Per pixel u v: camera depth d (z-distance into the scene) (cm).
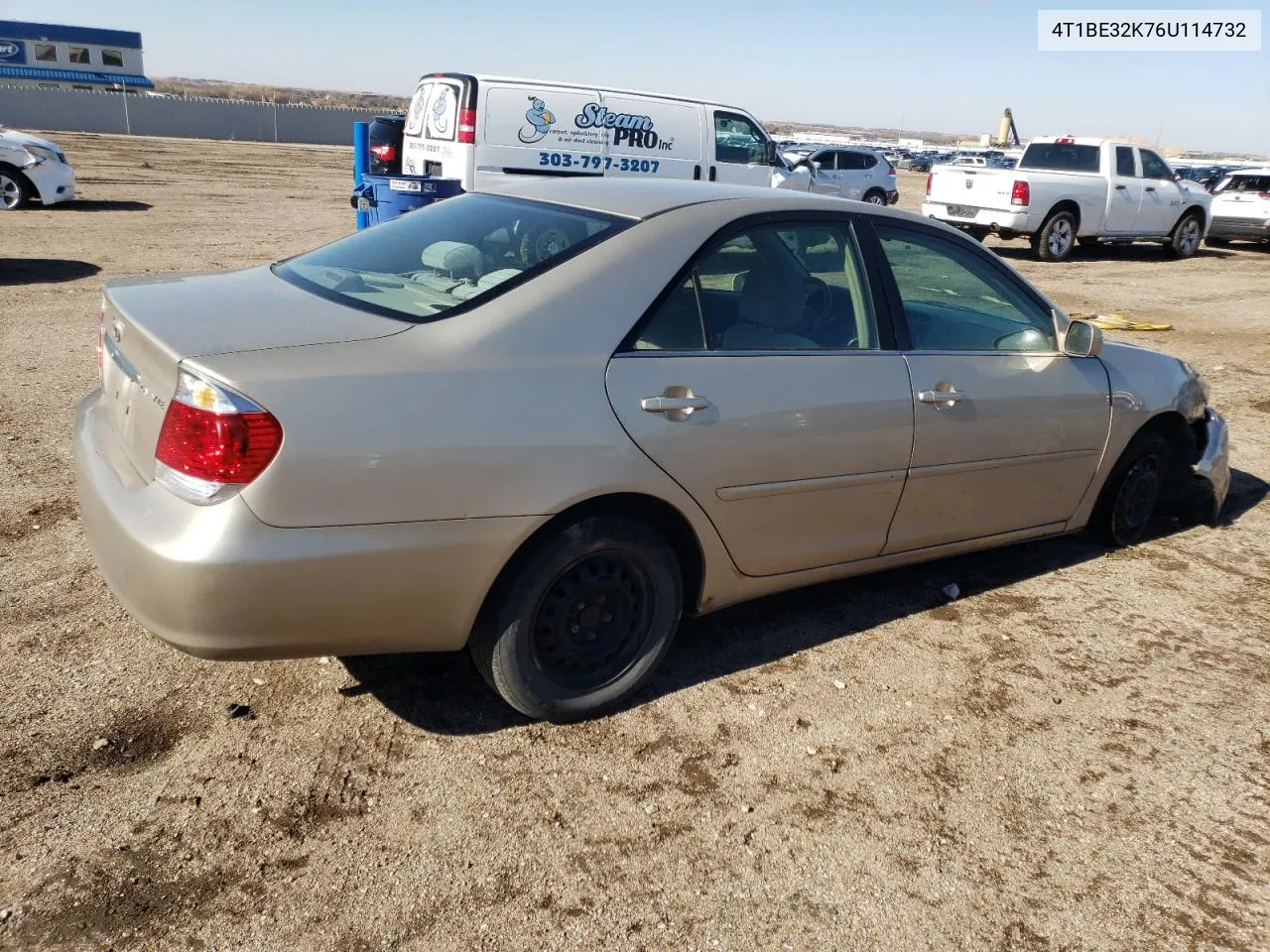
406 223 370
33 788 271
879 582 441
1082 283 1436
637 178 377
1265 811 302
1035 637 401
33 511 444
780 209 350
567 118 1248
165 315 283
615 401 292
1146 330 1074
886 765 311
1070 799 301
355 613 263
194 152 3481
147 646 345
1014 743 328
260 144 4716
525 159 1234
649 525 311
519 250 317
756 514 333
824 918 249
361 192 1111
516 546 279
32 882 240
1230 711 355
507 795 284
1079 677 372
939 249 394
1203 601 443
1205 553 498
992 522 416
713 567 331
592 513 297
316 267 343
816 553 358
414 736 307
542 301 291
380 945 231
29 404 598
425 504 263
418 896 246
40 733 294
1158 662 387
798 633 390
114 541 258
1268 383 859
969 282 400
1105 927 253
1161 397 466
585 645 313
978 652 386
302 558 249
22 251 1162
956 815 291
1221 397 809
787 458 331
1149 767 320
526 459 275
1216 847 286
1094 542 504
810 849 273
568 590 302
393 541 260
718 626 391
